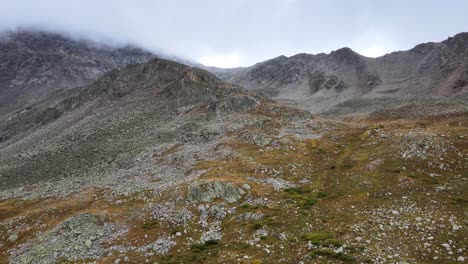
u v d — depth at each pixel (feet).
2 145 573.74
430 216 118.42
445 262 91.20
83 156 328.08
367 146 215.72
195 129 348.59
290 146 245.45
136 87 557.74
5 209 208.54
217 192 166.40
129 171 261.24
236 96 410.93
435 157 173.06
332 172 185.57
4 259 145.07
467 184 142.20
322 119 353.92
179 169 237.25
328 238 111.96
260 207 150.00
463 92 646.74
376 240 107.04
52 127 508.53
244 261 107.34
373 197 145.07
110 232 149.69
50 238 149.69
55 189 246.27
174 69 552.82
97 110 500.33
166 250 126.93
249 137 275.39
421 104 409.49
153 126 384.47
